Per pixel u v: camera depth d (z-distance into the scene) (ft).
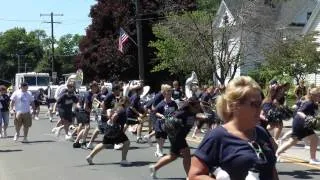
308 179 35.45
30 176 38.37
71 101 61.46
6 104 67.10
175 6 132.05
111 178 36.86
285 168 39.47
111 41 166.91
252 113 11.68
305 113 40.29
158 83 165.17
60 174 38.91
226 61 99.55
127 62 163.22
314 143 40.83
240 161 11.43
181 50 106.93
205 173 11.83
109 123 42.24
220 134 11.75
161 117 43.60
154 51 161.48
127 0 164.55
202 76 105.60
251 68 120.78
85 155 48.60
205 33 100.01
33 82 151.33
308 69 96.27
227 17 106.11
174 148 34.14
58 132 65.87
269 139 12.16
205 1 169.07
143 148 53.01
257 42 102.32
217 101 12.21
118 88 49.29
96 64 170.50
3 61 469.16
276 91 42.45
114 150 51.62
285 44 99.45
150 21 159.22
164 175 37.55
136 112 57.21
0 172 40.32
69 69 429.79
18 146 56.90
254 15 101.09
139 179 36.32
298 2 156.25
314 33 105.50
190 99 33.68
